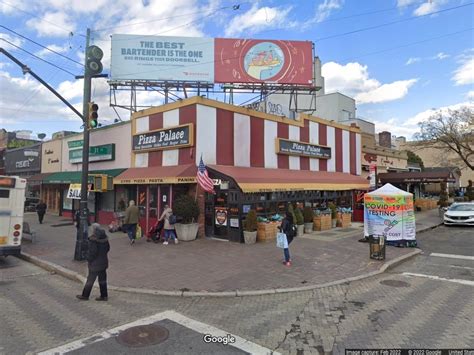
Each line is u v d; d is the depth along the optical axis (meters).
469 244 14.35
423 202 31.22
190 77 21.31
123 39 21.14
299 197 17.78
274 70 21.86
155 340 5.30
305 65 22.17
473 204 21.62
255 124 17.03
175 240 13.42
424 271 9.93
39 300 7.37
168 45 21.31
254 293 7.77
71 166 23.67
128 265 10.14
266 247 12.77
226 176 13.57
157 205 15.95
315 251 12.16
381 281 8.85
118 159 18.91
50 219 22.77
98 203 20.20
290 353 4.90
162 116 16.16
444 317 6.21
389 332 5.58
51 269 10.25
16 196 11.50
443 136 35.84
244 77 21.66
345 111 33.97
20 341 5.27
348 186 20.39
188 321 6.13
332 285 8.44
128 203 17.78
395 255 11.70
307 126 20.25
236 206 13.94
